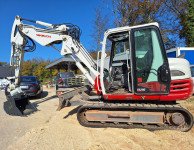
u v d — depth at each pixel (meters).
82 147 2.95
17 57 5.30
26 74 43.94
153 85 3.50
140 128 3.69
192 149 2.75
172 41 20.95
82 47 4.95
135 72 3.61
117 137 3.28
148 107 3.50
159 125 3.57
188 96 3.44
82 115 4.14
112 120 3.79
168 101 3.76
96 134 3.50
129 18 17.62
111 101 4.14
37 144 3.16
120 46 4.78
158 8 17.02
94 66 4.83
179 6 17.20
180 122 3.39
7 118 5.10
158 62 3.49
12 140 3.42
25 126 4.33
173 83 3.46
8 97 5.23
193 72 7.74
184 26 18.34
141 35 3.63
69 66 16.61
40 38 5.03
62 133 3.61
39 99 8.98
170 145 2.89
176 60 3.59
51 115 5.44
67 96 4.39
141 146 2.92
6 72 31.36
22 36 5.08
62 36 4.90
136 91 3.61
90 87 5.97
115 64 4.78
